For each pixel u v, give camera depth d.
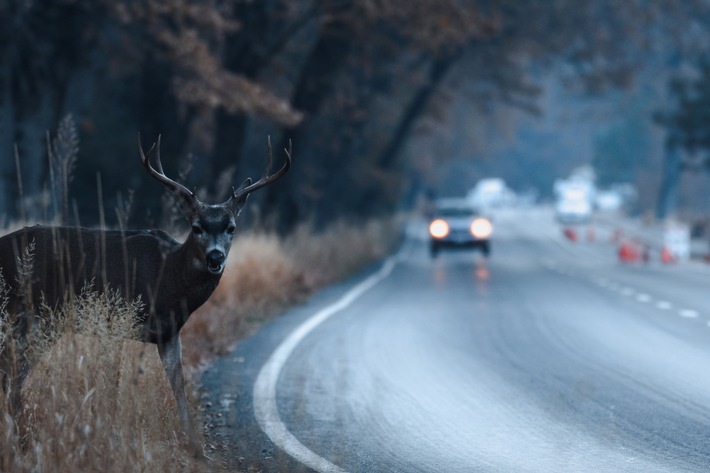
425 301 81.00
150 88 105.25
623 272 121.19
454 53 185.88
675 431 35.00
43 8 84.75
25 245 29.69
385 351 52.50
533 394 41.34
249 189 30.77
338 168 173.12
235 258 73.81
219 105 103.56
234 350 51.72
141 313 30.03
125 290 30.02
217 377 43.47
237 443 32.25
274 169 125.06
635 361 49.91
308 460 30.55
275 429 34.38
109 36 103.25
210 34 102.06
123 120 113.19
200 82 93.50
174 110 106.50
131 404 27.17
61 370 27.50
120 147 102.88
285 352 51.31
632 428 35.44
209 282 30.23
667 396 41.00
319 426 35.19
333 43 120.62
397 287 95.31
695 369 47.53
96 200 99.06
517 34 188.50
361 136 181.00
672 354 52.22
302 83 122.81
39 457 24.19
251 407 37.72
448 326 63.91
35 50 84.25
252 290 72.06
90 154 100.31
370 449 32.25
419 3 108.19
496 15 163.00
